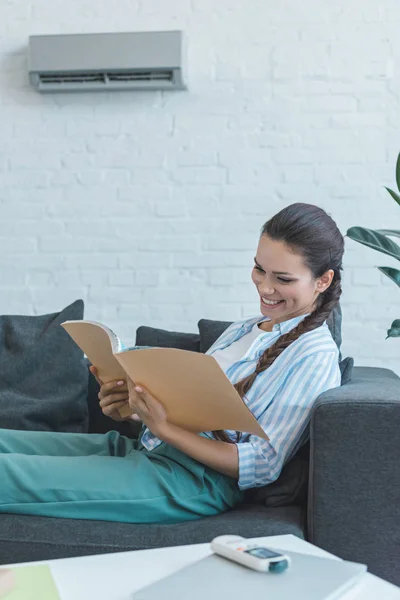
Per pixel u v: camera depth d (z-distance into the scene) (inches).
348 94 127.5
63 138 132.3
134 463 61.1
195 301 130.6
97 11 130.6
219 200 130.0
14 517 58.7
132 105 131.3
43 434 69.6
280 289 64.9
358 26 127.0
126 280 131.7
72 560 42.1
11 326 91.0
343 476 57.1
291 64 128.3
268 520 58.8
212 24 129.3
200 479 61.9
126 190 131.6
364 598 36.5
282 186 128.8
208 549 43.7
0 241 133.0
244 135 129.5
